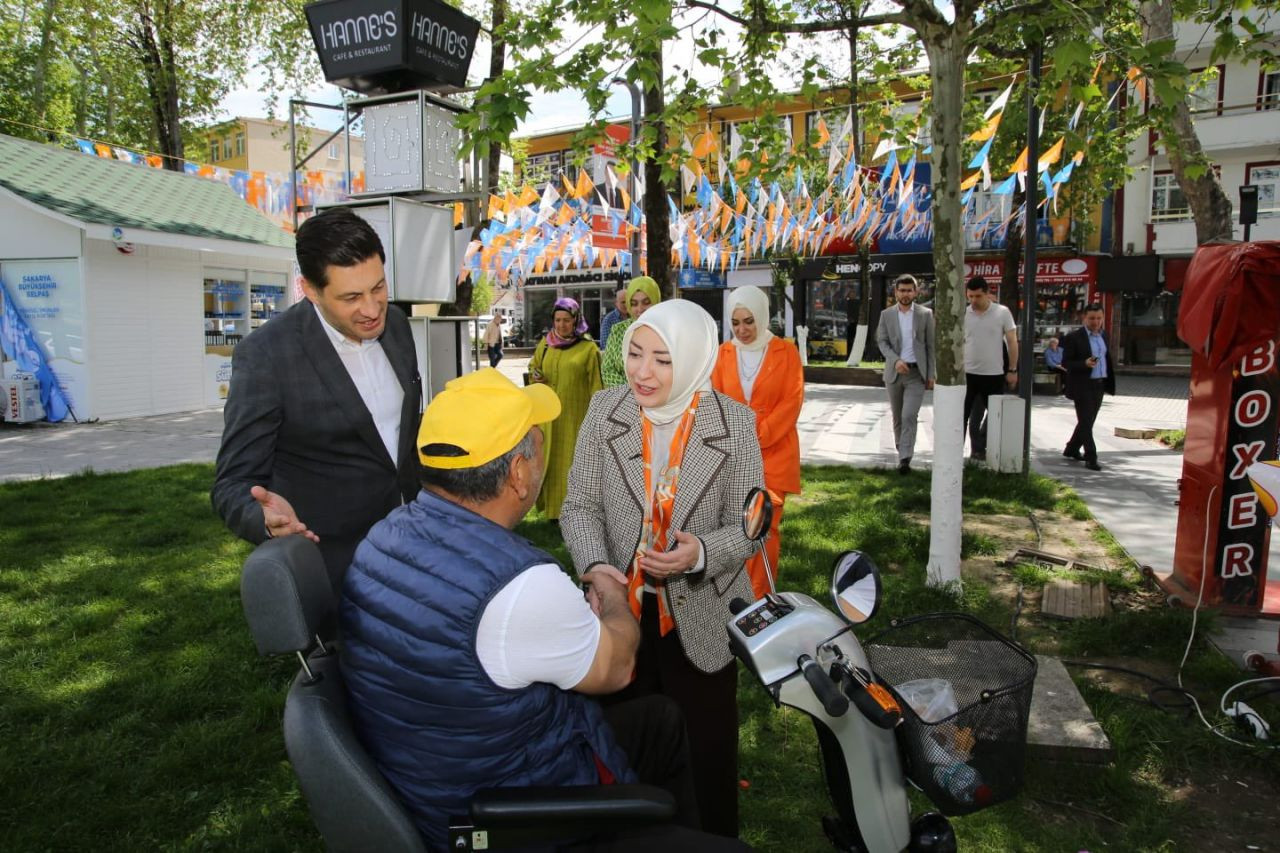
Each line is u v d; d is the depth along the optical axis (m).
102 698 3.64
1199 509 4.65
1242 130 23.67
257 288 15.31
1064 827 2.85
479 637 1.56
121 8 17.16
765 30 5.25
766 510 2.11
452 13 4.43
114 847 2.70
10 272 12.45
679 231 13.06
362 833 1.56
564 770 1.69
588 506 2.57
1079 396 9.12
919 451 10.37
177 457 9.80
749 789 3.06
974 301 8.63
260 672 3.88
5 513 6.73
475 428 1.71
